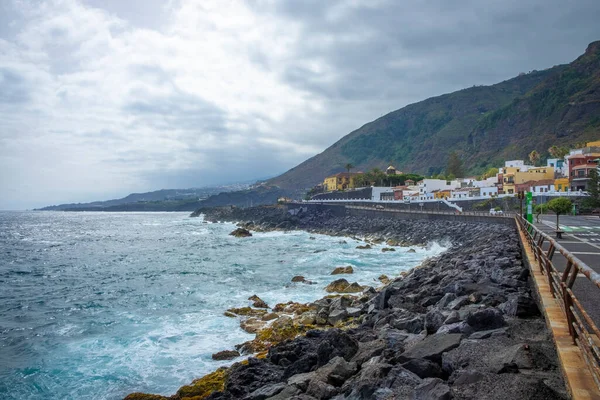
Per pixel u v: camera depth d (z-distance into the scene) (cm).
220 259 4659
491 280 1705
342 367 959
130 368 1548
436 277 2098
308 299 2550
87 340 1888
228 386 1108
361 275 3350
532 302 1082
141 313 2327
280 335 1730
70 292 3034
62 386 1439
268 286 3002
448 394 650
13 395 1395
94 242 7381
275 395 911
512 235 3381
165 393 1342
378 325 1422
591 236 2866
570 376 561
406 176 13812
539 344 818
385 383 755
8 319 2302
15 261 4850
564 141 16525
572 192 6981
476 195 9394
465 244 4097
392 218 7869
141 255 5262
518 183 8938
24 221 17825
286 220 10112
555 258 1822
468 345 869
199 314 2248
